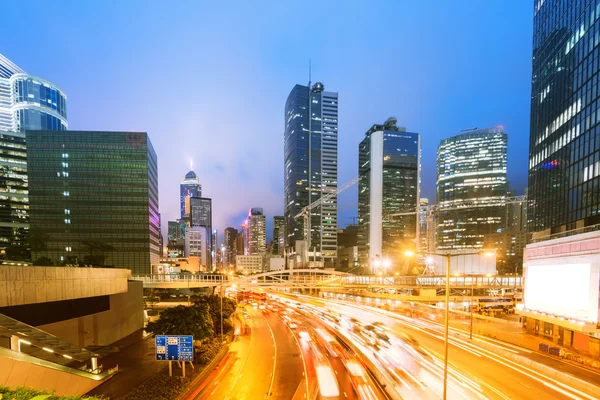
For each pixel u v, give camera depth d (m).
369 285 87.81
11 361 22.47
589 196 53.91
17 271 32.97
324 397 30.67
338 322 68.81
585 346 43.09
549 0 69.19
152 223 139.25
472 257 83.31
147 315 74.50
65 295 38.69
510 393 30.89
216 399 30.81
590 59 54.41
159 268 152.75
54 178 124.62
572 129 59.09
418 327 62.78
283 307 93.44
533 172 73.44
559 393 31.03
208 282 90.75
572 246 45.25
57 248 123.56
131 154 129.00
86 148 126.75
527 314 55.50
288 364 40.78
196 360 39.69
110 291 47.78
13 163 133.50
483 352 45.34
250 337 55.62
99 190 126.94
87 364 32.31
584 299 42.53
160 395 29.31
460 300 82.19
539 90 72.00
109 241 126.69
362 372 37.38
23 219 133.88
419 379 34.62
